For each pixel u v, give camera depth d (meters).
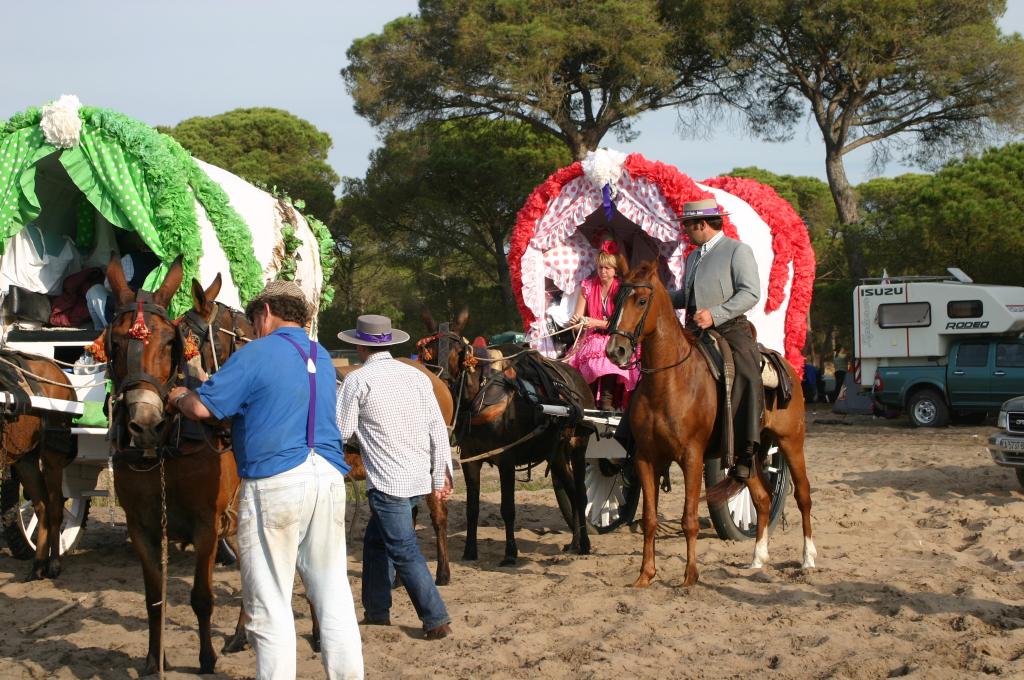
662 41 24.67
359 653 4.69
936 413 22.30
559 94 25.02
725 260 7.91
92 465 8.56
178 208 7.25
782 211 10.02
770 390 7.84
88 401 7.50
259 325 4.95
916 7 25.41
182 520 5.39
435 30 25.80
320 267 9.77
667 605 6.71
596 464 10.00
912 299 22.89
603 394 9.73
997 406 21.59
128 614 6.73
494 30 24.41
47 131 7.28
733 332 7.75
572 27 24.53
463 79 25.52
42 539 7.82
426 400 6.07
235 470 5.54
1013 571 7.81
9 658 5.70
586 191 9.76
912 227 28.25
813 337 42.84
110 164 7.29
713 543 9.24
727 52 25.39
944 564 8.09
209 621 5.36
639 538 9.80
